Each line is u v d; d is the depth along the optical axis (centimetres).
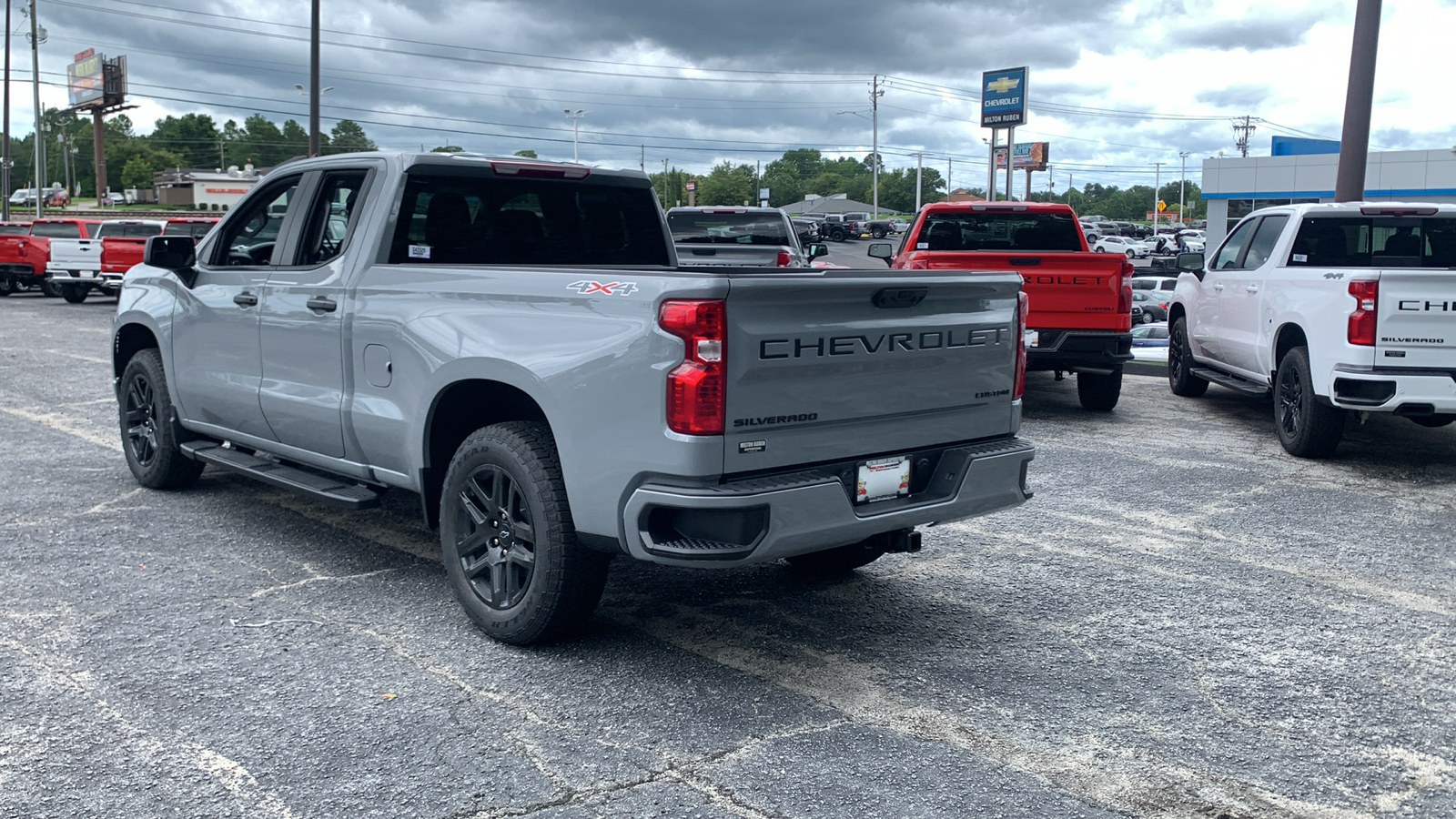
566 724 366
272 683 395
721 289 357
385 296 475
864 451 408
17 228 2953
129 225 2698
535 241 549
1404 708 391
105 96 10219
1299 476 782
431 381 446
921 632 461
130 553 554
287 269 540
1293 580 540
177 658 417
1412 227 912
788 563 554
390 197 494
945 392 434
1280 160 4506
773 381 376
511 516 426
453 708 377
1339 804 323
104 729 357
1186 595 514
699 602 494
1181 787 331
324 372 511
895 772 337
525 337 411
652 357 368
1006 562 564
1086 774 338
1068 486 743
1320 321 807
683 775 332
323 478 538
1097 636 459
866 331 400
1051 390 1232
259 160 18375
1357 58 1234
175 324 622
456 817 306
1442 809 321
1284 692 404
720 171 15562
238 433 587
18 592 492
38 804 310
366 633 447
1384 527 643
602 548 394
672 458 365
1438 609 498
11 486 699
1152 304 2495
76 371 1299
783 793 322
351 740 352
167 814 305
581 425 389
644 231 596
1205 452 866
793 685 402
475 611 442
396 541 584
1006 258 964
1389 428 992
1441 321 756
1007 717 378
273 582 511
